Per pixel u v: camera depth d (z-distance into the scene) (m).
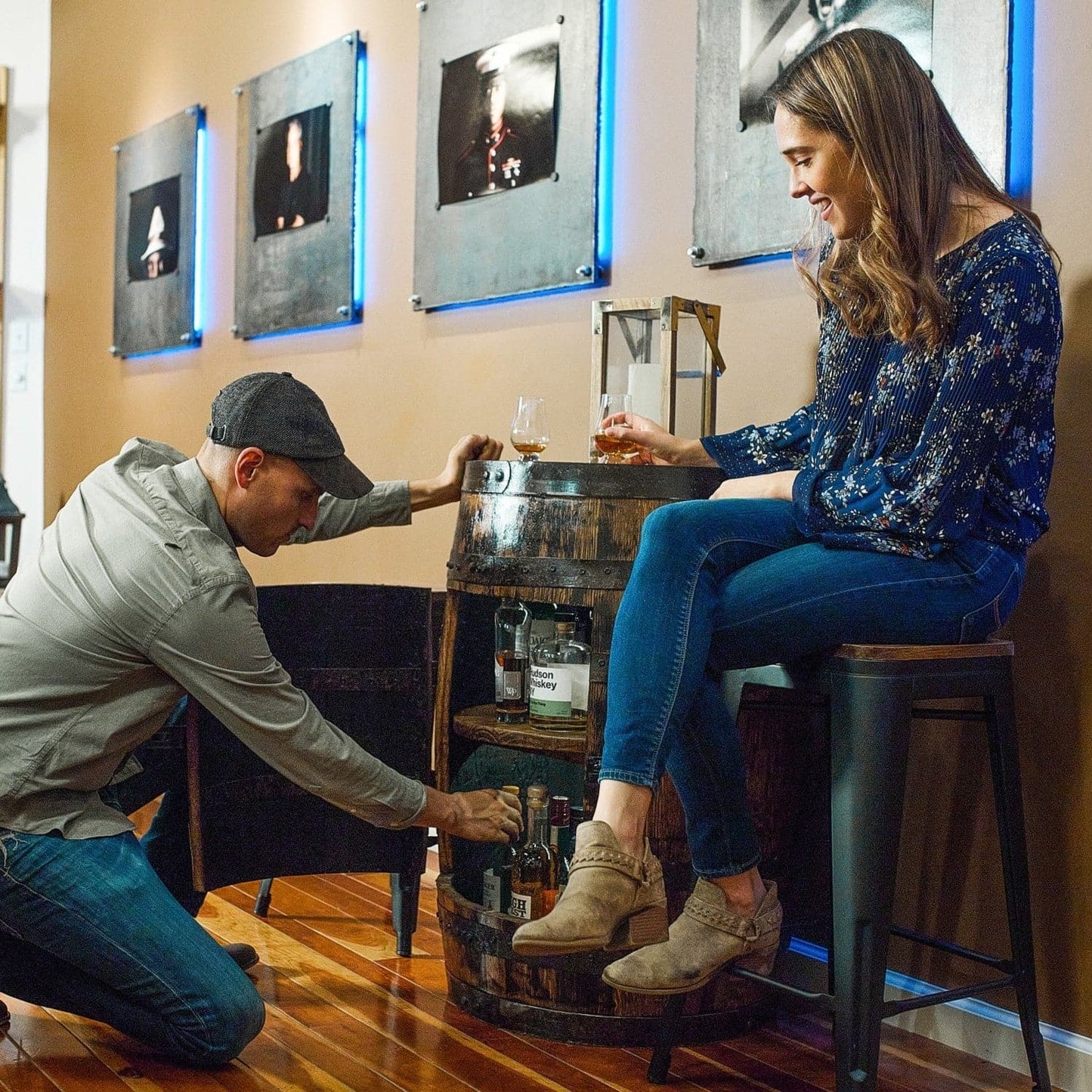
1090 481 2.01
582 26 2.88
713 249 2.55
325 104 3.75
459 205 3.23
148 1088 1.88
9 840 1.90
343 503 2.49
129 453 2.10
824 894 2.27
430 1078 1.94
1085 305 2.02
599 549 2.02
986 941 2.14
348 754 1.94
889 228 1.71
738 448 2.15
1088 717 2.02
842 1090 1.68
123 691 1.95
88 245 5.30
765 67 2.46
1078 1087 2.00
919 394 1.75
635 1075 1.97
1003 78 2.09
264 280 4.02
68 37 5.54
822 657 1.76
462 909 2.17
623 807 1.65
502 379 3.13
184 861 2.41
